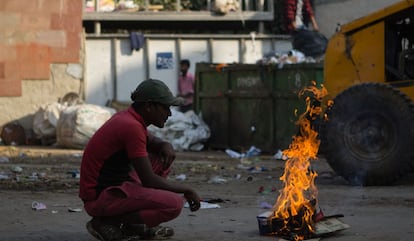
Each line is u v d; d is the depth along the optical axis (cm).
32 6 2197
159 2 2370
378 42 1291
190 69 2280
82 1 2225
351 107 1209
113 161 664
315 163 1567
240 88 1880
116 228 673
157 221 670
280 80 1748
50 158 1684
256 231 761
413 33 1290
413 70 1270
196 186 1180
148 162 651
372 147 1192
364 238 725
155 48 2267
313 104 1545
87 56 2247
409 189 1150
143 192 663
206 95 2017
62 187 1152
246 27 2367
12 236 737
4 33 2188
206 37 2277
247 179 1266
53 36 2212
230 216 865
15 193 1075
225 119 1941
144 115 662
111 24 2331
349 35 1317
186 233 749
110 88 2256
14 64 2192
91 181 666
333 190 1134
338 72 1331
